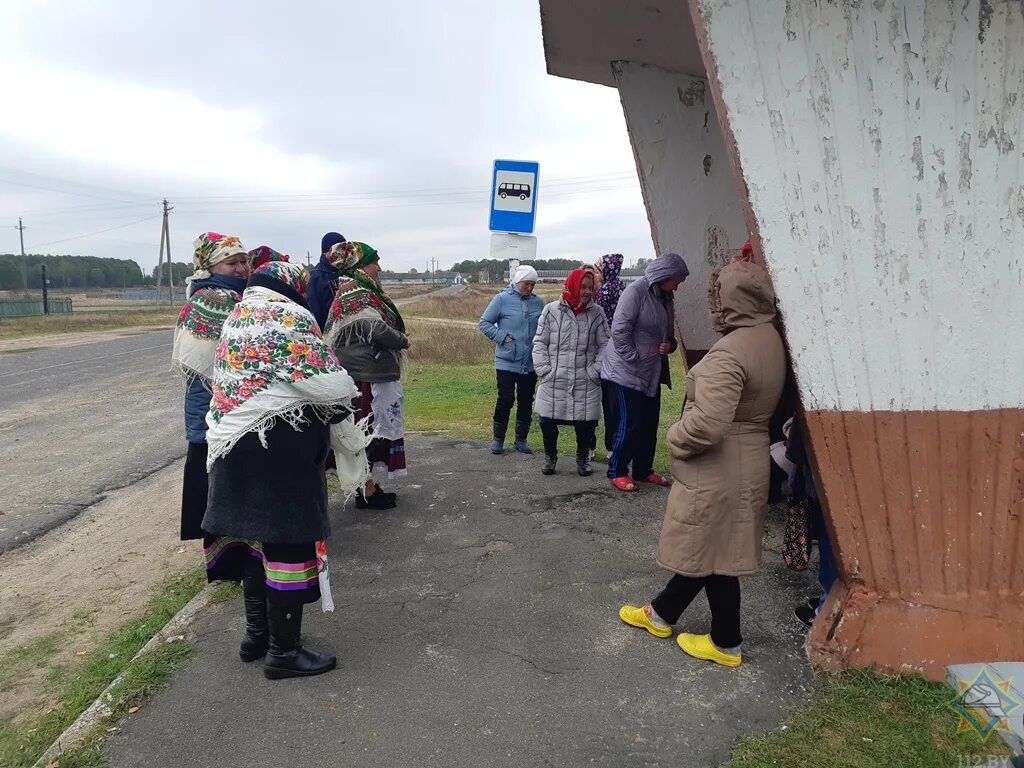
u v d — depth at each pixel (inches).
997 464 105.2
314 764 93.6
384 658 118.2
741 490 107.0
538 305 245.1
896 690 103.0
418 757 94.5
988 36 99.8
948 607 105.8
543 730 99.4
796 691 106.7
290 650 112.8
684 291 210.7
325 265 188.9
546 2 165.0
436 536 171.0
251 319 105.3
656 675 111.7
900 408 105.9
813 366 106.1
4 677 124.2
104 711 105.3
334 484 212.5
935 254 104.0
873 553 107.5
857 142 103.1
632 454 203.2
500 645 121.6
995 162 102.0
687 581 116.7
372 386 181.9
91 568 171.9
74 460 280.8
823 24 101.4
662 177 202.1
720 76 103.4
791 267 105.3
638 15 169.3
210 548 135.0
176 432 335.9
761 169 104.4
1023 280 103.4
